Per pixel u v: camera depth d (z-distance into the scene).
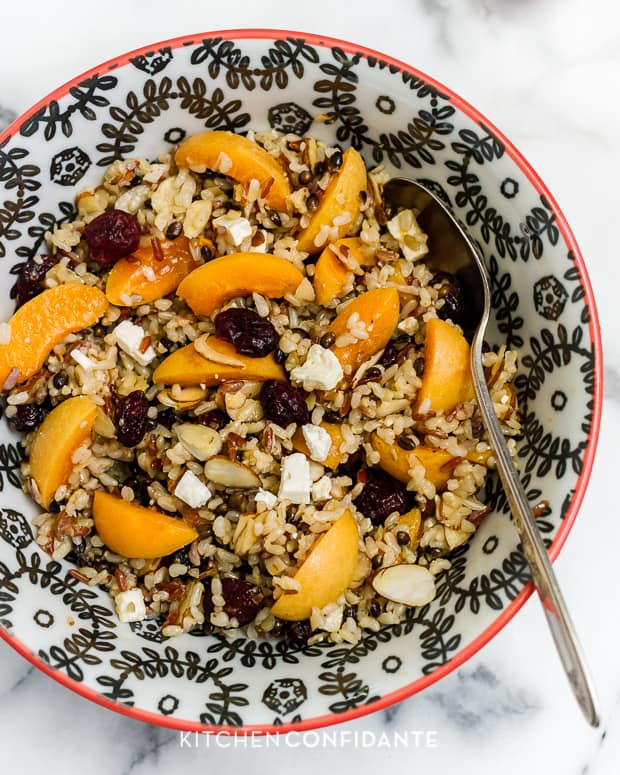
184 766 0.55
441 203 0.53
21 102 0.57
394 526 0.52
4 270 0.52
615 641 0.56
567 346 0.51
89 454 0.52
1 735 0.55
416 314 0.53
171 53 0.51
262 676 0.51
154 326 0.53
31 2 0.57
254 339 0.51
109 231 0.52
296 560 0.51
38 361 0.52
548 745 0.55
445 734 0.56
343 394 0.53
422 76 0.51
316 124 0.54
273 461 0.52
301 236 0.53
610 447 0.57
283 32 0.51
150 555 0.52
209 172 0.54
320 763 0.55
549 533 0.49
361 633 0.52
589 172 0.58
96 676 0.49
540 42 0.59
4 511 0.51
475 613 0.49
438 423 0.52
